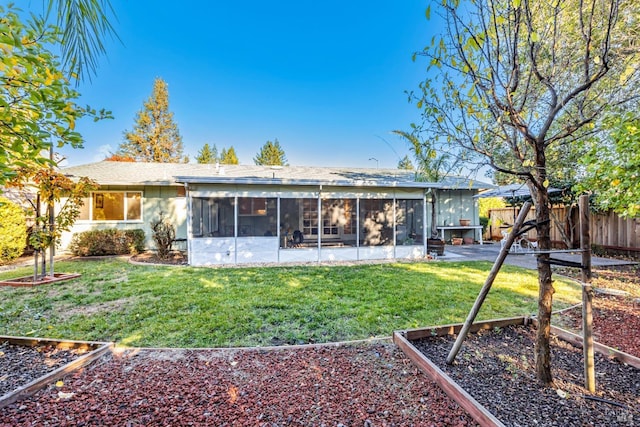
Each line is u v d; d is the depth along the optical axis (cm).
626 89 263
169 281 616
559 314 417
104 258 966
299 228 923
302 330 368
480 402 212
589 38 203
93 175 1121
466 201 1440
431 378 248
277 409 212
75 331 362
